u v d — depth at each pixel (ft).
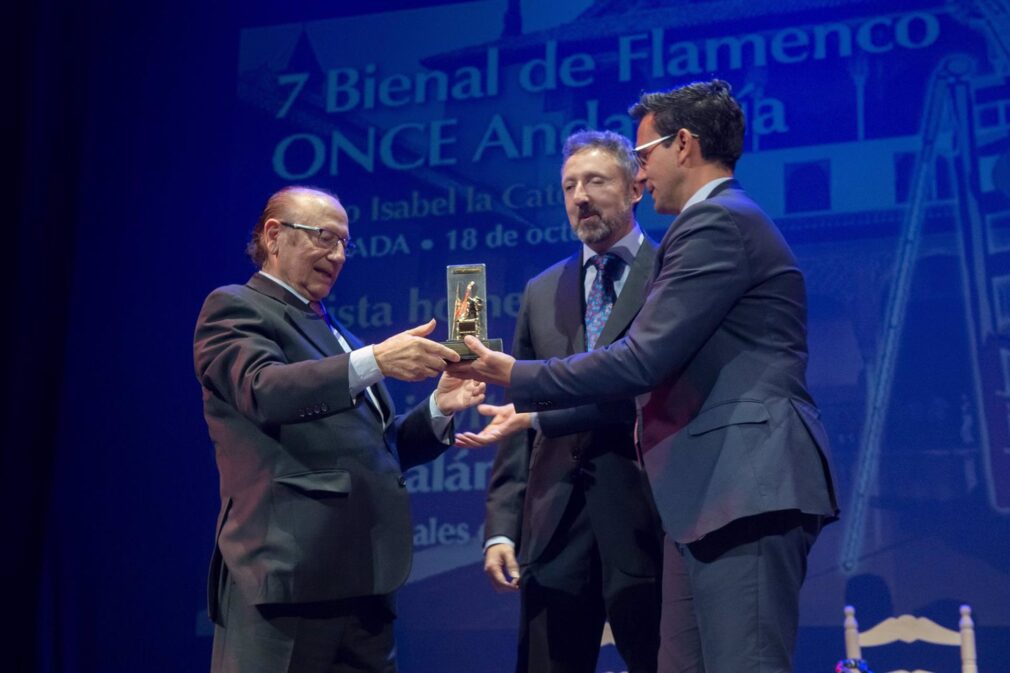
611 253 9.88
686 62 18.39
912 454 16.28
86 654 18.78
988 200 16.58
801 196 17.40
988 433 16.02
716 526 7.07
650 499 9.29
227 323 8.52
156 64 20.52
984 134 16.79
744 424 7.23
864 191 17.15
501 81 19.20
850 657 12.67
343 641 8.38
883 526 16.21
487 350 8.00
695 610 7.46
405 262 18.97
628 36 18.78
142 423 19.44
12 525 18.95
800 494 7.08
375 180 19.40
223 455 8.49
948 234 16.69
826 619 16.19
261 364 8.16
